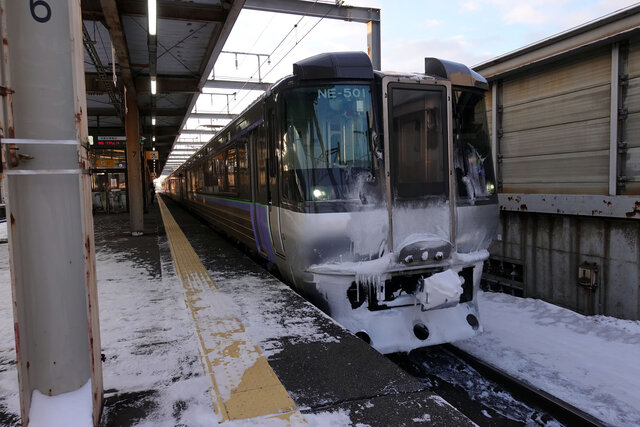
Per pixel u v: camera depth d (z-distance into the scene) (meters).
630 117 5.82
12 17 1.82
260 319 3.70
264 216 5.10
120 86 10.28
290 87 3.97
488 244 4.47
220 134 8.50
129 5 6.76
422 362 4.54
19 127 1.85
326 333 3.35
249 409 2.23
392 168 3.89
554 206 6.61
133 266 6.16
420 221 3.99
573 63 6.58
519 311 6.61
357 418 2.16
